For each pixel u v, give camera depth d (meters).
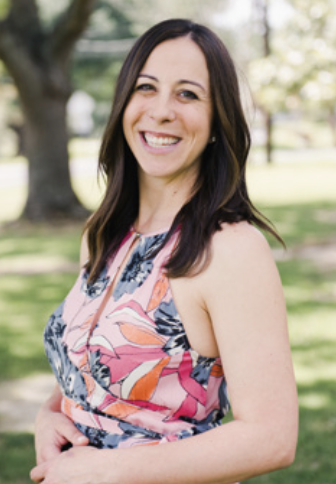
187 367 1.66
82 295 1.85
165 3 35.69
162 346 1.66
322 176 22.94
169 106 1.74
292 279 8.72
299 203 16.31
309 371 5.36
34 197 14.68
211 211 1.66
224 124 1.74
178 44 1.75
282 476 3.75
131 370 1.67
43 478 1.71
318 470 3.78
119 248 1.87
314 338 6.22
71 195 14.79
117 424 1.71
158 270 1.69
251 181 21.80
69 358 1.81
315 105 8.84
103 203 1.94
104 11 36.91
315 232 12.12
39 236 13.20
